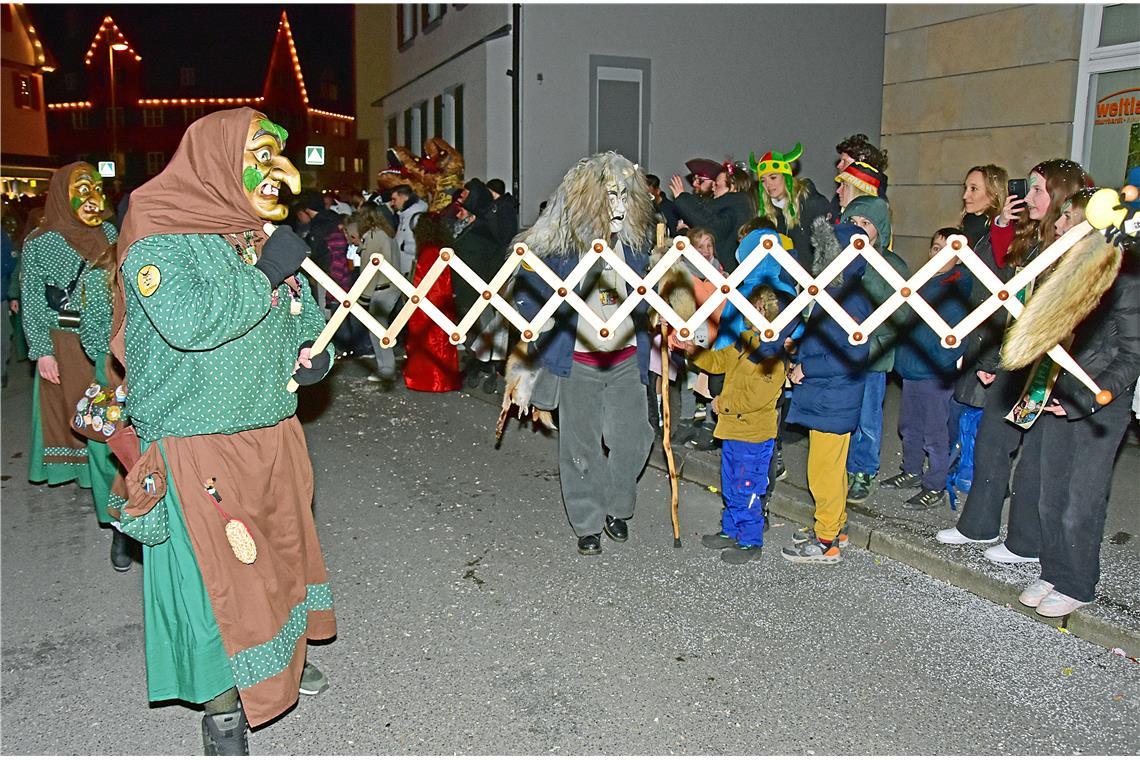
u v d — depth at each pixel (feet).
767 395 15.17
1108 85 27.12
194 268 8.80
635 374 16.19
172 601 9.40
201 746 11.03
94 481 15.56
